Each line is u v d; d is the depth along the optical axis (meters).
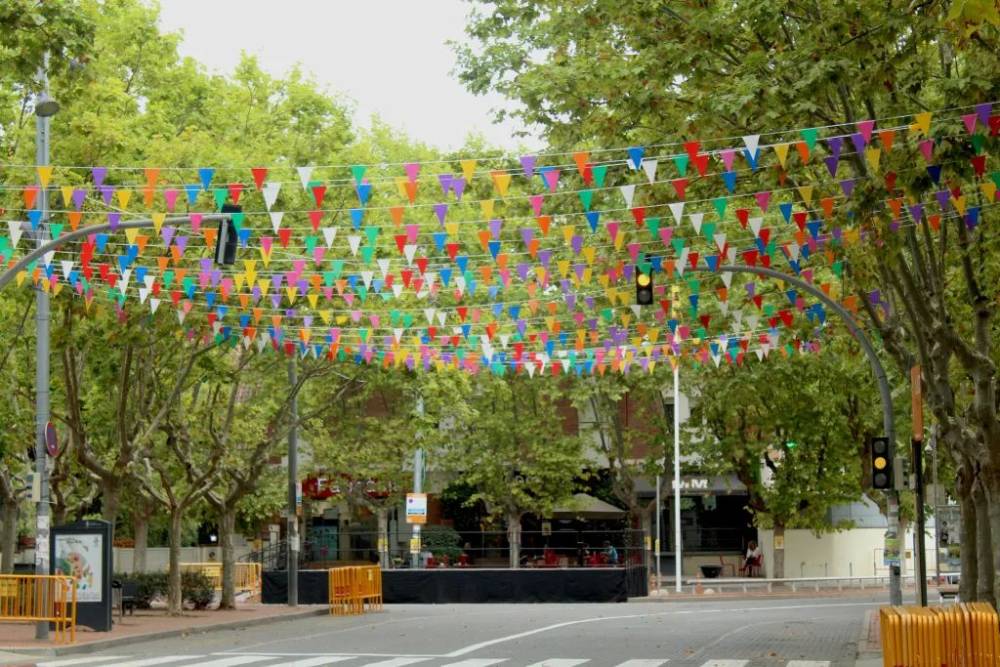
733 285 27.25
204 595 37.38
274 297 25.98
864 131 14.72
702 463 49.81
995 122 15.02
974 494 22.92
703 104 16.75
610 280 23.86
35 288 24.22
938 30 15.50
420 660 21.22
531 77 19.11
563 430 54.25
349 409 50.94
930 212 19.06
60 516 33.81
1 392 30.92
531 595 43.25
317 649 23.78
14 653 22.22
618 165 19.19
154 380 31.92
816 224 18.73
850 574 56.97
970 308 23.30
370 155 29.78
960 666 15.55
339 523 62.34
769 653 22.58
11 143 26.77
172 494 33.78
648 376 47.09
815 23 16.30
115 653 23.00
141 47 30.45
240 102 31.47
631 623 31.55
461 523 60.53
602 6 17.72
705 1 17.16
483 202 17.31
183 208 25.36
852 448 45.66
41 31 16.89
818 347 29.53
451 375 35.06
